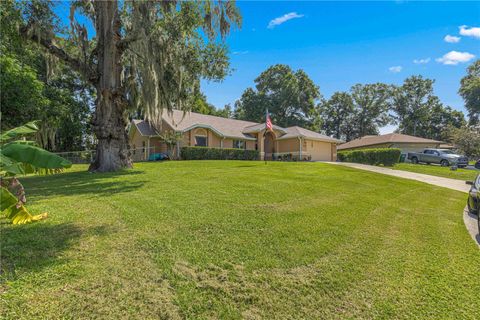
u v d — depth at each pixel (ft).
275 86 151.64
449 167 69.26
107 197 20.68
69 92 74.90
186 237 12.75
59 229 13.10
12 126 40.11
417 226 17.25
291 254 11.55
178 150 66.18
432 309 8.25
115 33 36.73
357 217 17.99
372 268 10.76
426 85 171.01
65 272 8.96
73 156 79.41
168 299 7.99
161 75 37.11
